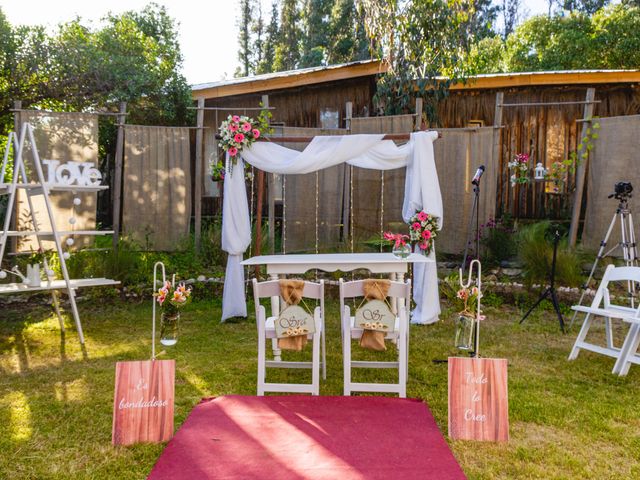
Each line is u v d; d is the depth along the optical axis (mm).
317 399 3566
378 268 4957
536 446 2955
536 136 9469
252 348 4930
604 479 2600
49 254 6977
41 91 10039
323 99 10117
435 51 8734
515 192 9516
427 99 9211
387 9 8734
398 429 3078
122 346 4988
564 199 9109
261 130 6012
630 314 4277
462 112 9719
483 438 3020
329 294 7379
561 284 6715
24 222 6871
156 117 12219
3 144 9992
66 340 5191
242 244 5969
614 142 6859
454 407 3061
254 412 3324
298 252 8117
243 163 6027
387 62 8938
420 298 5914
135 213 7754
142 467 2697
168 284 4141
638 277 4406
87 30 11703
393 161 5977
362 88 9984
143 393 3008
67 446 2932
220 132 5887
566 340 5285
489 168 7488
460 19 8641
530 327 5773
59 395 3709
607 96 9328
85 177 5285
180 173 7879
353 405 3459
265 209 9789
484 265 7414
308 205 8133
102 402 3574
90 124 7289
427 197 5762
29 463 2734
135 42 12344
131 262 7113
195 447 2830
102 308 6578
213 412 3326
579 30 16422
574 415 3389
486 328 5723
